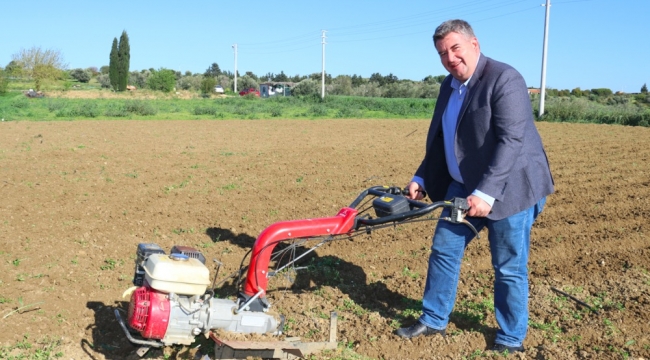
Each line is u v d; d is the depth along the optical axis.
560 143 19.58
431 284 5.07
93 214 8.88
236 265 6.89
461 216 4.45
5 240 7.32
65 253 6.96
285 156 15.59
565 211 9.67
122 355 4.82
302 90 71.12
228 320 4.32
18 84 58.69
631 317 5.64
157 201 9.91
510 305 4.88
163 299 4.12
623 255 7.29
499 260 4.82
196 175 12.46
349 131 23.56
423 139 20.67
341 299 6.00
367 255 7.41
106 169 12.78
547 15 37.28
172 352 4.74
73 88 68.81
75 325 5.22
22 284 5.96
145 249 4.50
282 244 7.52
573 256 7.42
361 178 12.48
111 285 6.09
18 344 4.78
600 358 4.85
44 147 15.75
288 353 4.36
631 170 13.66
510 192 4.58
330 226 4.63
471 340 5.13
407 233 8.34
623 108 38.19
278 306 5.78
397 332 5.14
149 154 15.26
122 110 31.09
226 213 9.21
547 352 4.95
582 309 5.87
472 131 4.61
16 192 10.11
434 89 77.81
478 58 4.59
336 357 4.67
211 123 26.16
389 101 50.34
